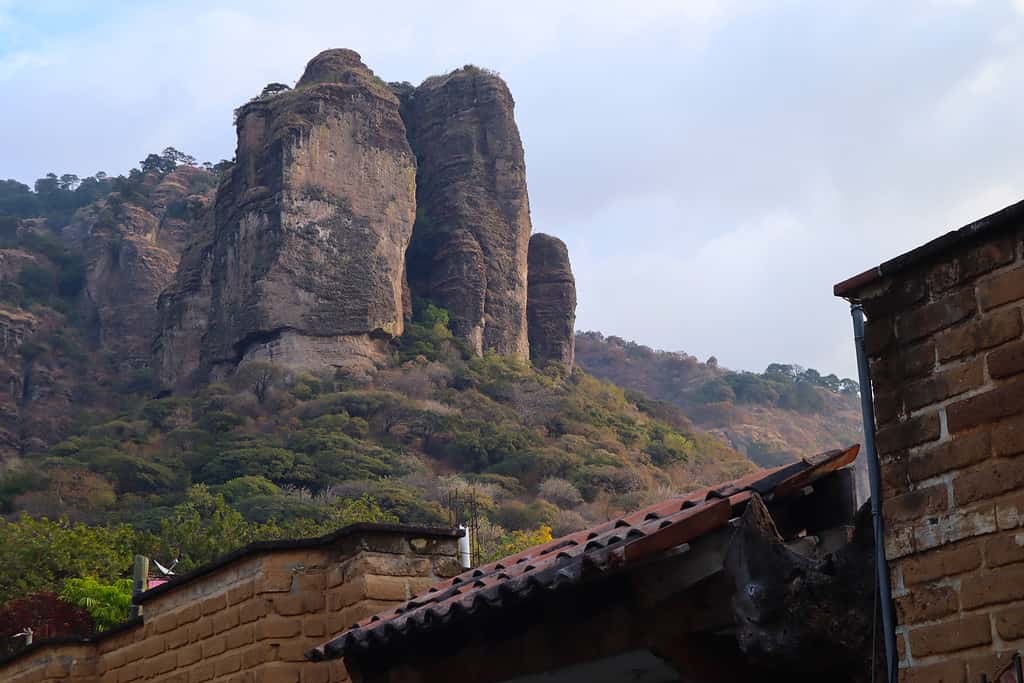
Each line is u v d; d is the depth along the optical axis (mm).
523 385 175125
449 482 141750
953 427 7094
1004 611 6711
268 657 13367
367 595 12984
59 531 75250
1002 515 6801
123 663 15734
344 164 177500
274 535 90312
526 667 9836
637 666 9422
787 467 10039
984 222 7020
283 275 170875
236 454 147250
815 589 7641
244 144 181375
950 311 7215
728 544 8219
